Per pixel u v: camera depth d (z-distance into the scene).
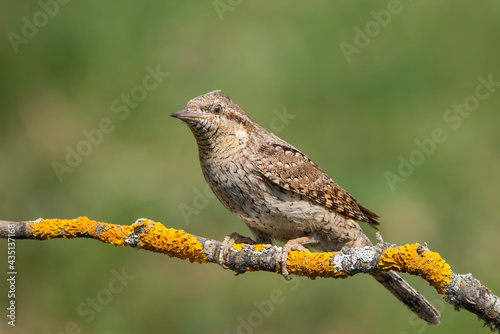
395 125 12.90
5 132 13.04
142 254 11.65
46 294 11.18
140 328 10.98
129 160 12.73
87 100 13.38
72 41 13.87
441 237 11.80
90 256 11.50
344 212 8.54
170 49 13.84
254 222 8.55
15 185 12.49
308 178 8.34
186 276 11.52
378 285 11.30
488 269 11.41
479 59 13.59
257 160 8.20
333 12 14.26
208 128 8.13
